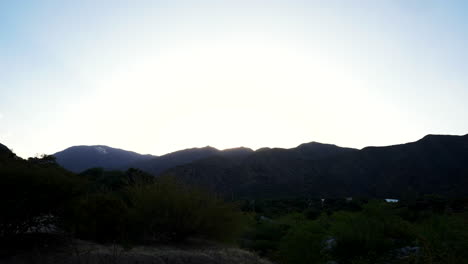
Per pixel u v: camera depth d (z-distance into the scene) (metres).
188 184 11.60
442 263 7.43
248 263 9.09
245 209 40.66
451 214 10.91
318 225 12.05
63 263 6.48
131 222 9.98
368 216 12.11
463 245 8.09
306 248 9.97
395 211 12.95
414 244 10.48
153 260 7.52
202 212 10.94
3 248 6.83
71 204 8.10
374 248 10.38
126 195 12.06
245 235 14.76
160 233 10.84
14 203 6.95
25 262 6.34
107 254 7.25
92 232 9.14
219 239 11.33
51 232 8.12
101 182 17.38
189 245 10.30
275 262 10.54
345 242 10.94
